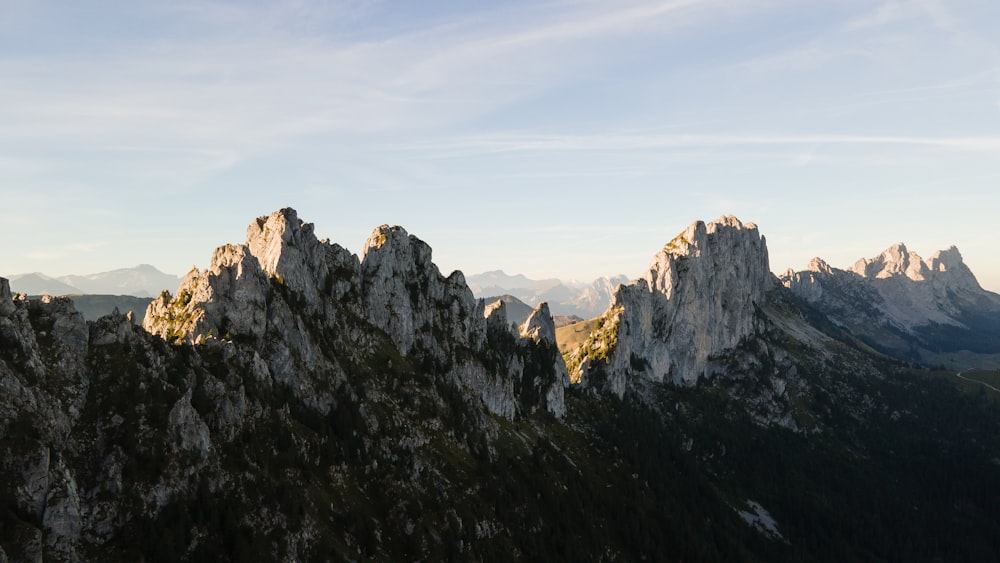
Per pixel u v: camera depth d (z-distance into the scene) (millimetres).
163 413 126500
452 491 187250
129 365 132000
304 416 165375
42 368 120312
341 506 150875
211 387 142000
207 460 128750
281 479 139875
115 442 119562
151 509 115500
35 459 104625
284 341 178000
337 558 134375
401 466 177625
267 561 120625
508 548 185125
